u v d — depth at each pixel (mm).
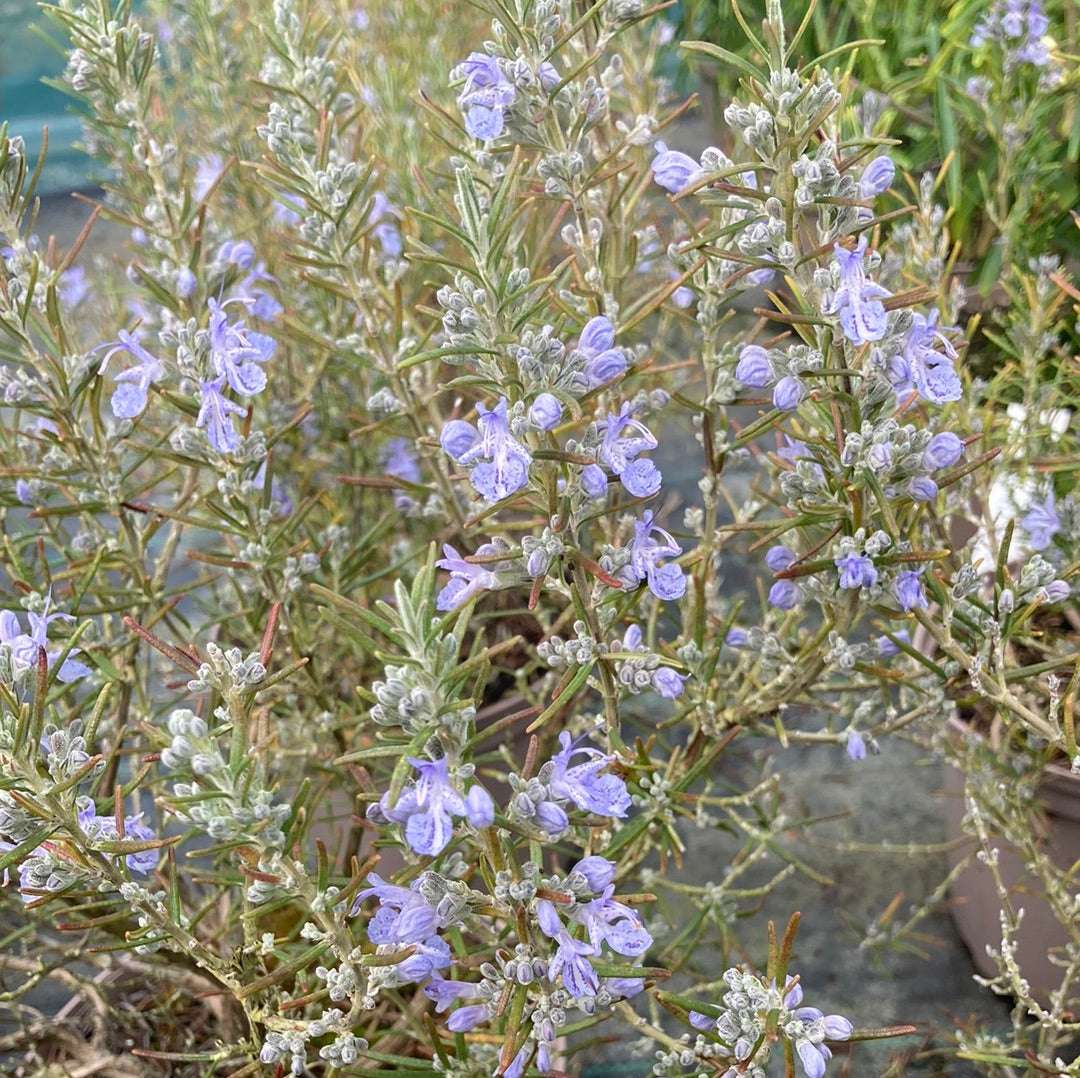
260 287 409
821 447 269
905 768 414
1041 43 384
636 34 470
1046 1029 304
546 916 237
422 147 464
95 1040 329
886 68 471
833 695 392
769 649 297
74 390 304
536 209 339
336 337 375
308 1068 293
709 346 305
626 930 241
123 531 315
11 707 238
